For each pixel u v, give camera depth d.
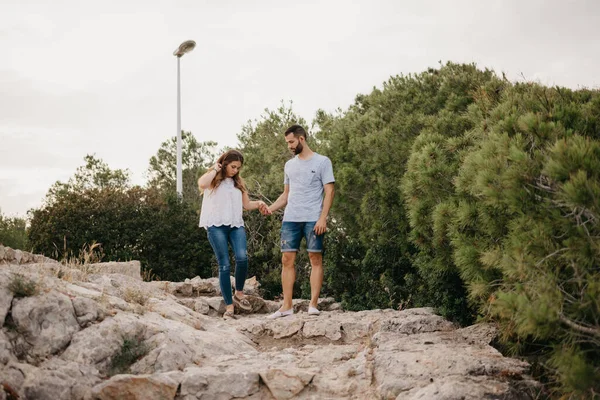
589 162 3.87
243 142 16.77
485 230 5.15
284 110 15.53
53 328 4.45
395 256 8.74
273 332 6.15
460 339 5.29
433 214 5.68
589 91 5.92
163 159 28.31
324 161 6.71
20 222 15.08
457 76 9.54
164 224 11.87
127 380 4.03
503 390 3.89
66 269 6.22
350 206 9.67
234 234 7.20
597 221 3.72
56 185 22.84
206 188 7.07
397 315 6.53
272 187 13.98
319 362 4.93
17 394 3.74
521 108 5.57
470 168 5.14
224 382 4.24
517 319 3.69
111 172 25.89
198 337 5.29
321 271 6.77
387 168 8.99
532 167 4.25
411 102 9.86
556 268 3.99
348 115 11.35
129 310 5.39
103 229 11.54
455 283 6.59
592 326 3.74
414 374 4.29
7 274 4.64
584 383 3.38
